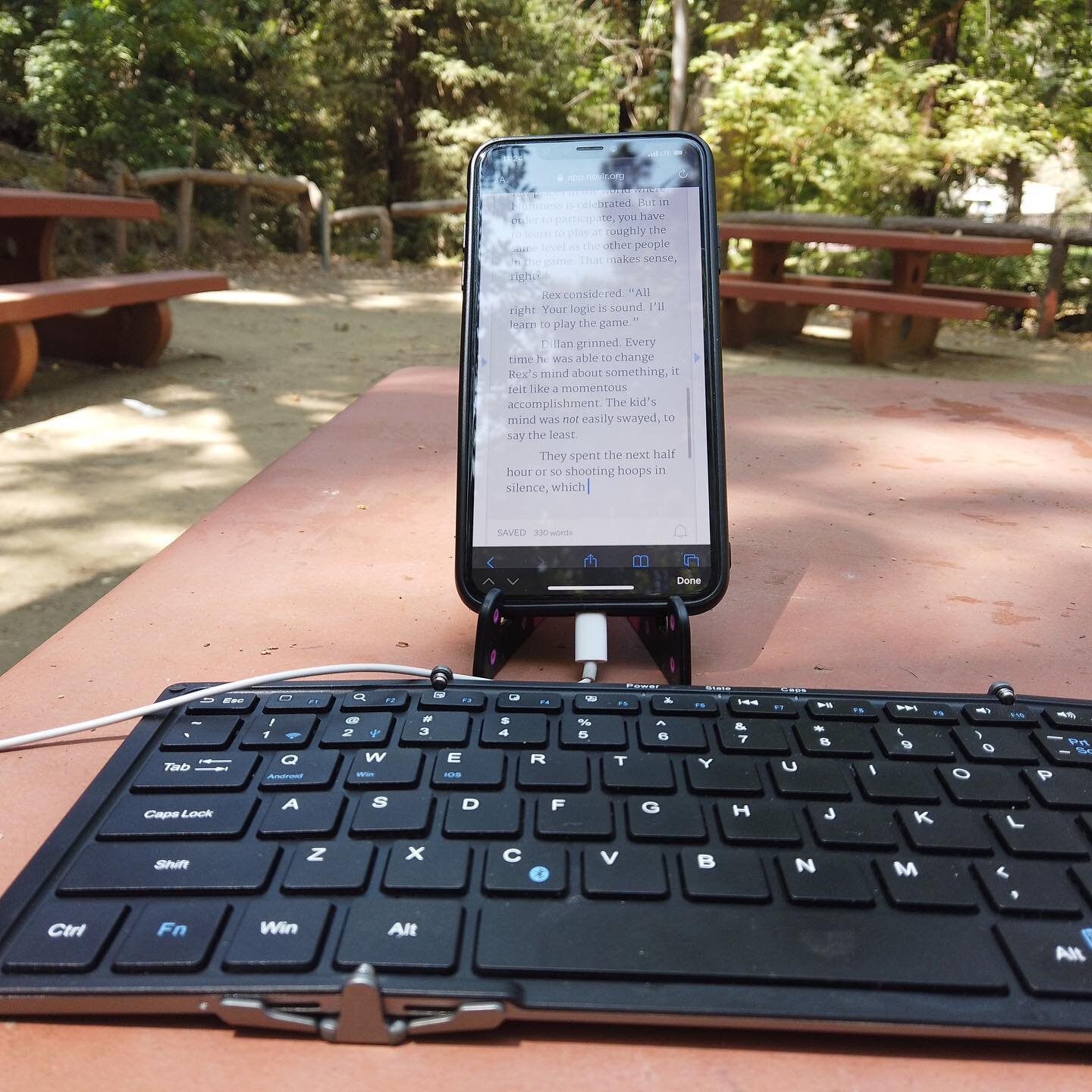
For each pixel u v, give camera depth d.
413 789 0.51
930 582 0.88
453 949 0.41
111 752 0.58
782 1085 0.37
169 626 0.76
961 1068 0.38
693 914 0.43
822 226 8.41
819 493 1.14
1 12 8.78
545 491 0.78
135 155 9.21
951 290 7.39
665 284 0.81
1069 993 0.40
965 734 0.56
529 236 0.82
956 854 0.47
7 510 2.85
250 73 11.41
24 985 0.40
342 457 1.22
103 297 4.29
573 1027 0.40
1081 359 6.82
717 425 0.79
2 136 9.59
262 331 6.30
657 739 0.55
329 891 0.44
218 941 0.41
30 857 0.48
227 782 0.51
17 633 2.09
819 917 0.43
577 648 0.72
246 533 0.97
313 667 0.67
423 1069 0.38
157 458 3.40
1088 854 0.47
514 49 13.12
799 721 0.57
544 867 0.45
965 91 8.77
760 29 10.12
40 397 4.20
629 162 0.82
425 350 5.89
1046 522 1.05
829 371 5.83
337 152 13.23
